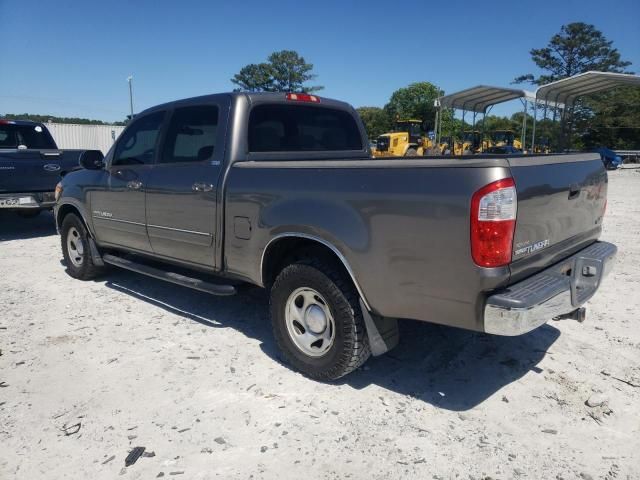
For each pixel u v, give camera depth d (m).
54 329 4.60
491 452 2.83
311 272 3.43
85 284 6.02
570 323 4.64
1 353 4.09
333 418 3.16
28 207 8.58
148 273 4.82
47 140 10.78
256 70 63.94
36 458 2.80
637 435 2.97
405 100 70.56
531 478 2.63
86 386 3.56
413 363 3.91
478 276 2.70
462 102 23.50
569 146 29.23
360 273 3.16
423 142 30.45
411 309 3.04
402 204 2.92
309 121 4.76
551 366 3.83
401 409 3.27
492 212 2.64
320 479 2.63
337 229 3.21
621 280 5.99
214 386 3.55
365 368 3.83
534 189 2.87
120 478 2.64
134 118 5.10
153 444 2.92
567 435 2.98
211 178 4.06
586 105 47.59
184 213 4.33
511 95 21.72
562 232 3.29
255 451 2.85
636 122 48.50
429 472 2.68
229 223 3.95
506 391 3.48
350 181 3.17
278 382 3.61
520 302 2.67
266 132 4.30
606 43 57.78
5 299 5.46
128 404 3.33
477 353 4.07
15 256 7.60
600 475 2.65
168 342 4.30
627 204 13.59
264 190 3.66
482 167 2.66
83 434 3.01
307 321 3.60
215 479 2.63
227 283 4.30
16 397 3.43
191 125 4.41
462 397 3.42
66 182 5.99
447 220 2.76
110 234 5.38
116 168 5.12
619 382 3.58
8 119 10.10
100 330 4.57
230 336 4.42
